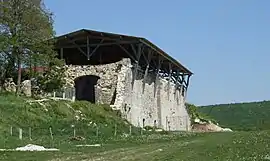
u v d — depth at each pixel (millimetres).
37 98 53188
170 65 79250
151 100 71938
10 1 55188
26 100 49688
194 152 28234
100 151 30578
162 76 77750
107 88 62938
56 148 32562
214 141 36938
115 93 62125
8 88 58250
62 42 66812
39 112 46875
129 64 63656
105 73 63500
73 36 65438
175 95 84000
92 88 66375
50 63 60344
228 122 107688
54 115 48188
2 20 54875
